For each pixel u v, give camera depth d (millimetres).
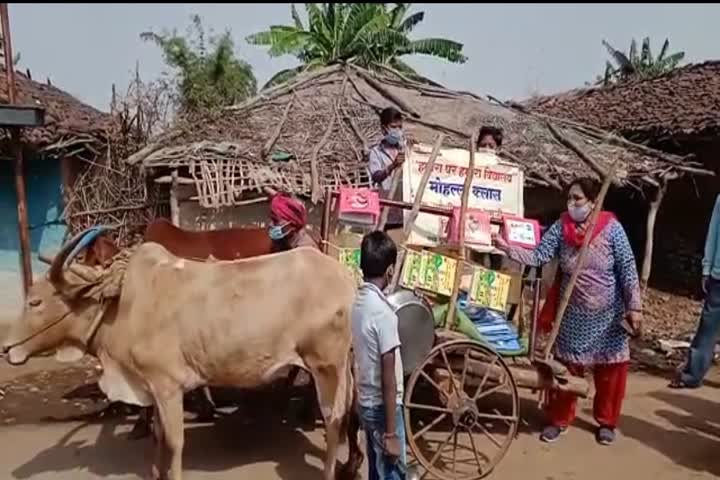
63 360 4785
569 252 5566
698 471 5320
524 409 6492
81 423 6254
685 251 12930
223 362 4582
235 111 10367
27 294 4703
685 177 12961
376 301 3664
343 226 5652
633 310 5465
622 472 5285
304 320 4613
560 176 9828
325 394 4691
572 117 15617
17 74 13320
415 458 4938
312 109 10500
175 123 10844
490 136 6824
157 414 4762
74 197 11172
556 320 5332
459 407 4871
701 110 12641
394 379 3609
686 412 6574
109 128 11305
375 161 7102
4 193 11203
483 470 5047
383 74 12391
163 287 4633
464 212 5164
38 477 5137
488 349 4934
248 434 5965
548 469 5301
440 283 5082
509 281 5367
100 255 4766
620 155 10844
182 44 19031
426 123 10453
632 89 16219
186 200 8961
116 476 5156
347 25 18047
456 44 18094
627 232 14078
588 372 7441
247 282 4652
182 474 5164
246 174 8555
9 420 6344
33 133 10406
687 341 9141
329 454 4684
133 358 4590
